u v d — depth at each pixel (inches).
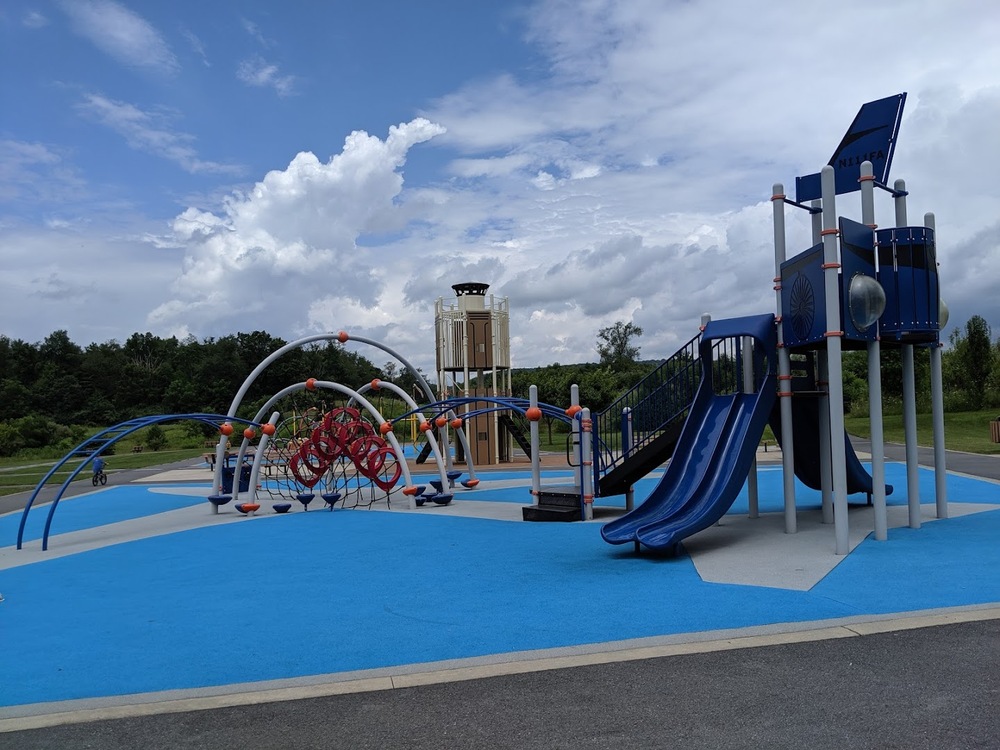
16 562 444.5
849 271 363.6
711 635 231.5
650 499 399.2
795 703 174.6
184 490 900.0
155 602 319.6
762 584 299.3
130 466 1412.4
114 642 257.9
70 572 402.0
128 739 172.7
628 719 170.2
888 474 745.0
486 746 160.2
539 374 1726.1
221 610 298.8
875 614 247.6
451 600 296.5
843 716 166.1
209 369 3176.7
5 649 254.2
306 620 275.7
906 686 182.2
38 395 2945.4
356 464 676.7
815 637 224.5
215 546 472.1
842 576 306.3
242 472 826.2
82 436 2174.0
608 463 576.1
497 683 197.8
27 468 1416.1
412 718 177.5
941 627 229.5
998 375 1859.0
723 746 154.1
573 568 351.3
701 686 188.1
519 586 316.5
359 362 3398.1
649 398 516.7
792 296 400.8
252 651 239.0
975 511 473.1
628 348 2194.9
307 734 171.3
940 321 400.8
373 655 228.4
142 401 3174.2
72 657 241.6
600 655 216.7
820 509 526.6
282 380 3110.2
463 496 730.8
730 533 431.8
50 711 193.8
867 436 1397.6
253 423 679.1
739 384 449.4
